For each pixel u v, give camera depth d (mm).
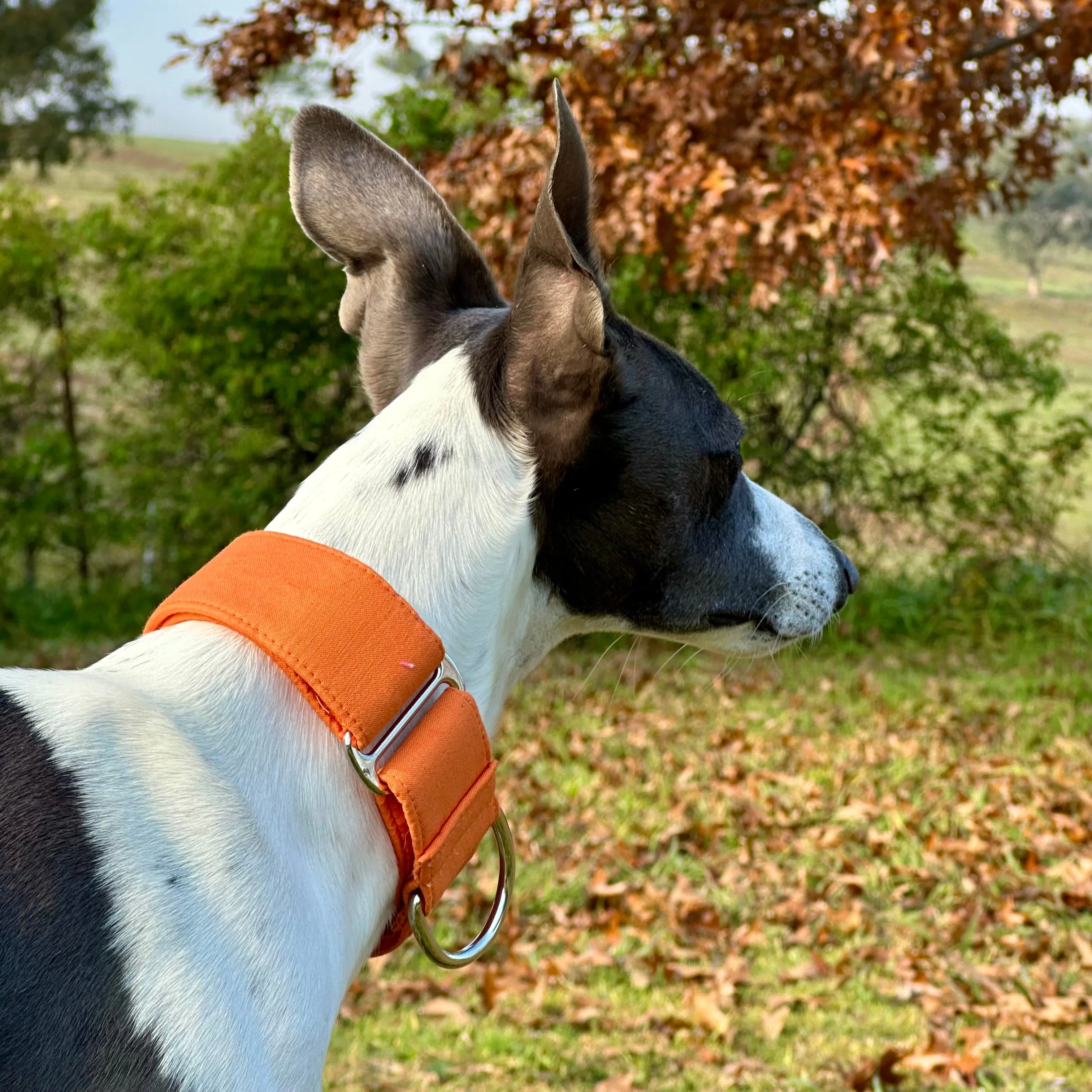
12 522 13156
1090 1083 3633
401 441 1810
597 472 1870
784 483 12422
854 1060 3809
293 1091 1483
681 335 11820
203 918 1464
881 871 5184
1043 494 12250
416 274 2027
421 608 1737
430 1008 4188
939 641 10641
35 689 1564
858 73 6730
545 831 5836
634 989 4379
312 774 1620
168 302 11984
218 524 12797
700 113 6715
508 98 7492
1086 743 7035
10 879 1399
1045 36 7164
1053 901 4891
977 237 22344
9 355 14070
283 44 7168
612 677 9312
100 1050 1358
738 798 6160
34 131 37844
